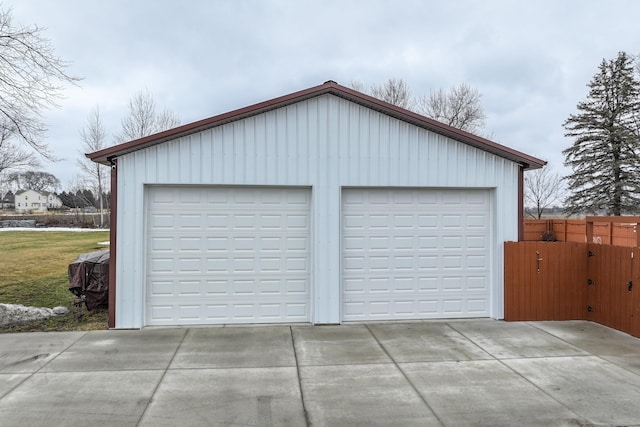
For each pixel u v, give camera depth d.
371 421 4.18
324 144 7.81
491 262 8.29
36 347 6.39
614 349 6.39
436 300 8.22
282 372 5.45
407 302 8.15
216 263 7.76
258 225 7.84
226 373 5.41
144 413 4.32
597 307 7.90
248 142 7.65
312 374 5.39
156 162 7.46
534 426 4.09
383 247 8.11
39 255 16.12
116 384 5.04
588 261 8.16
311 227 7.86
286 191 7.89
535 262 8.13
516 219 8.23
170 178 7.49
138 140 7.25
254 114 7.61
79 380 5.15
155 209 7.63
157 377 5.26
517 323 7.91
